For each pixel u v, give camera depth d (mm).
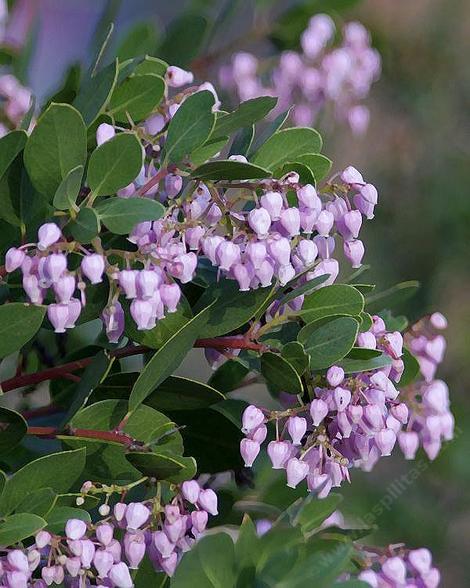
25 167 814
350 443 827
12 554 786
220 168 795
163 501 827
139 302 788
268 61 1146
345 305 832
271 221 804
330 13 1149
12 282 832
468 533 1466
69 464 807
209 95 808
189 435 870
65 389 890
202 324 810
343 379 819
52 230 783
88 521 805
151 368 811
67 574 804
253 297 828
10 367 996
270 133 855
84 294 808
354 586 799
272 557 799
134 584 834
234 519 909
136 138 790
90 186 799
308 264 815
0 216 821
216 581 795
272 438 876
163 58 993
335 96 1140
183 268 792
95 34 1008
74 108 807
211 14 1174
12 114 1011
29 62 1065
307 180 825
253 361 849
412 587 859
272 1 1151
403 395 884
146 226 796
